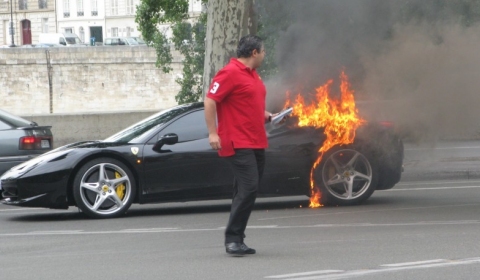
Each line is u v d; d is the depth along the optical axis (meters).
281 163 13.99
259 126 9.56
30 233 12.10
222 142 9.52
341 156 14.32
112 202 13.65
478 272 8.58
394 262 9.17
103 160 13.49
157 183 13.67
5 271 9.12
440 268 8.80
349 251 9.91
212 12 21.30
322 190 14.21
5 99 65.12
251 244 10.55
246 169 9.52
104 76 65.19
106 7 99.38
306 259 9.45
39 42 92.62
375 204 14.64
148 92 65.19
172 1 29.91
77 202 13.41
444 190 16.97
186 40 29.48
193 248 10.38
